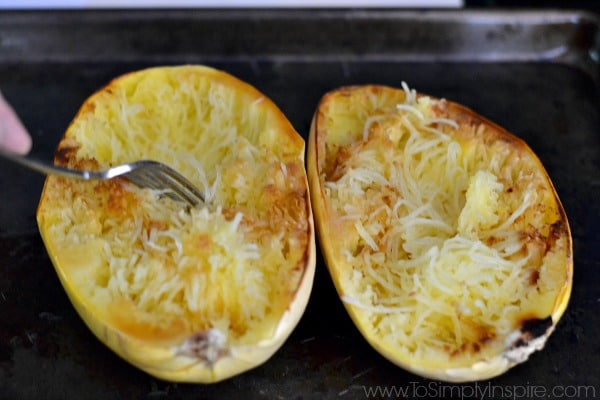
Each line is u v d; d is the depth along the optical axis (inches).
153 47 25.2
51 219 19.1
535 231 19.9
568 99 25.3
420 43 25.9
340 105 21.9
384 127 21.1
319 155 20.7
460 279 19.3
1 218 21.8
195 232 18.7
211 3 27.6
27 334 20.0
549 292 19.2
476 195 20.1
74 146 20.2
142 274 18.5
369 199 20.2
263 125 21.2
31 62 24.7
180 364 18.1
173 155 20.9
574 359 20.4
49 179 19.6
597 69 25.9
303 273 18.7
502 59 26.0
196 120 21.7
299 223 19.2
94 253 18.7
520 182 20.6
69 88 24.5
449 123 21.5
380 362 20.0
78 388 19.3
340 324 20.4
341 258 19.5
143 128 21.5
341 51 25.6
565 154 24.0
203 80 21.8
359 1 28.1
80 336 20.0
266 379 19.7
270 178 19.7
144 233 18.9
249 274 18.6
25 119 23.7
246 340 18.1
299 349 20.1
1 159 22.6
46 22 24.8
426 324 19.2
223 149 21.1
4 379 19.4
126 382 19.4
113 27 25.0
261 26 25.5
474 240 19.9
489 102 25.1
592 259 22.0
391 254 20.0
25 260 21.1
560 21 25.9
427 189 21.1
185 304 18.4
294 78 25.0
